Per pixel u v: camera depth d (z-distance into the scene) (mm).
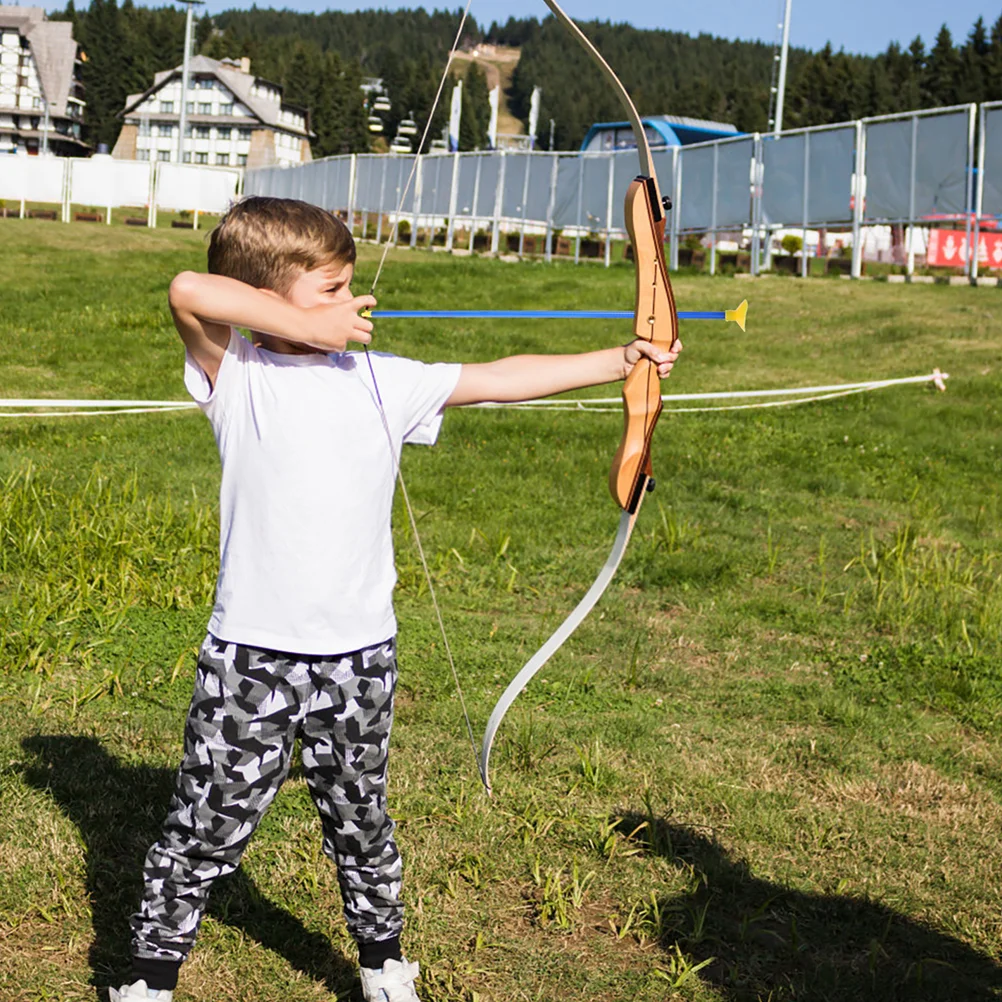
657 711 4504
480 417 10469
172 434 9109
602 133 30609
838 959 2924
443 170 27234
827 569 6727
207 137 87438
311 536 2201
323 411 2219
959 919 3127
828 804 3779
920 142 18562
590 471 8758
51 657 4512
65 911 2873
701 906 3105
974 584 6523
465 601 5801
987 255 23984
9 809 3318
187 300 2047
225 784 2246
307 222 2240
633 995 2730
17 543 5887
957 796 3910
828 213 19781
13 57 89938
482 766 2545
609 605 5832
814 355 13992
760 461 9461
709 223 21484
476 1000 2648
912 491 8711
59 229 23953
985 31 85062
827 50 90188
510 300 17734
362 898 2436
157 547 6062
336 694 2260
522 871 3223
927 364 13195
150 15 119875
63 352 12836
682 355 14055
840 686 4918
